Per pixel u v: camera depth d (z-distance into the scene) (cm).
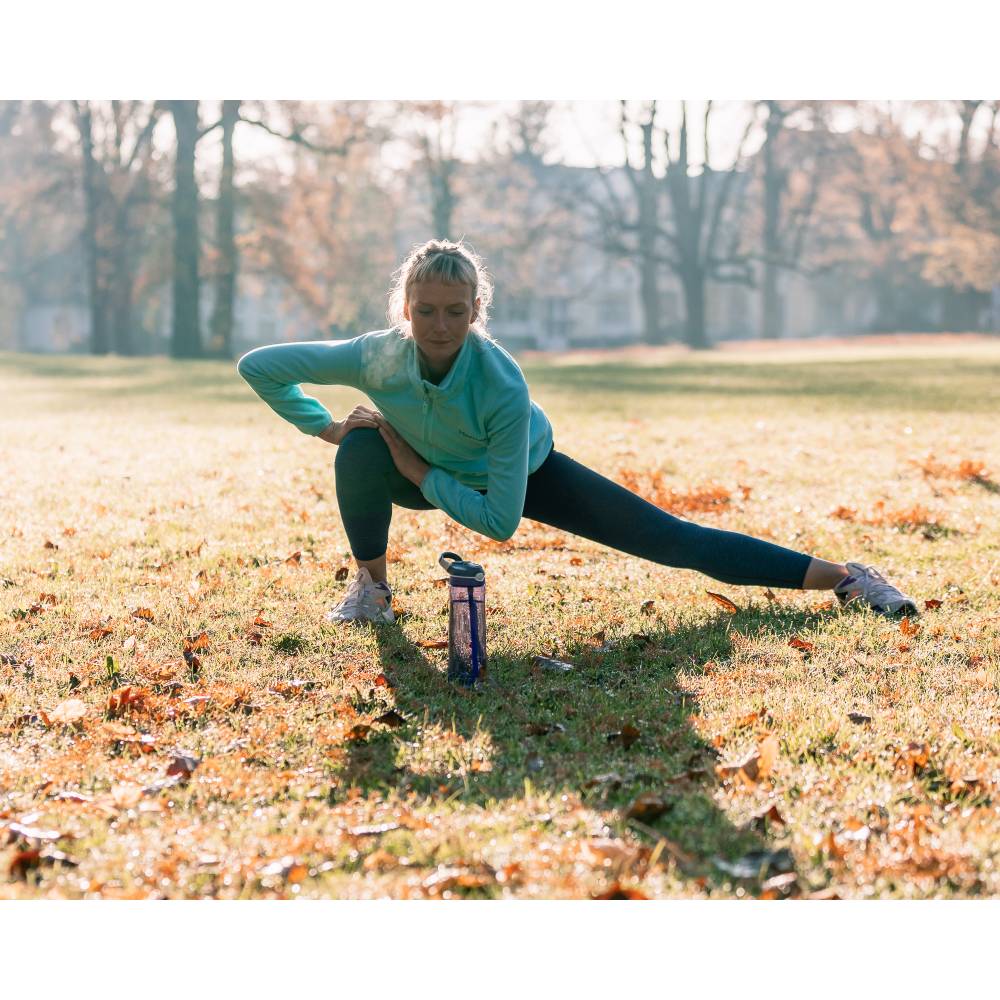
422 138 4506
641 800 250
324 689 337
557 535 562
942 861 228
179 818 251
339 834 242
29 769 277
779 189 5250
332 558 507
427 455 387
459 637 343
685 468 782
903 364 2238
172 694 333
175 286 3584
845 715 312
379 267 4681
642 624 406
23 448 931
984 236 4472
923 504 634
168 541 539
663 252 6512
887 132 4822
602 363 2786
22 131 5131
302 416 400
